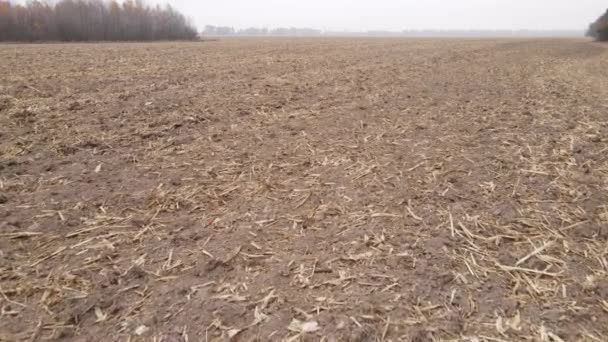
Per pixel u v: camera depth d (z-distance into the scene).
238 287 2.28
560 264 2.50
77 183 3.53
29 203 3.15
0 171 3.68
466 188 3.57
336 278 2.36
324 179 3.78
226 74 10.37
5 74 9.03
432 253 2.60
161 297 2.18
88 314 2.05
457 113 6.39
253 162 4.18
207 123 5.48
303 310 2.10
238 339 1.90
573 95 8.25
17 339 1.89
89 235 2.76
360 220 3.03
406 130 5.38
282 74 10.62
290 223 2.99
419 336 1.92
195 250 2.62
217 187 3.57
